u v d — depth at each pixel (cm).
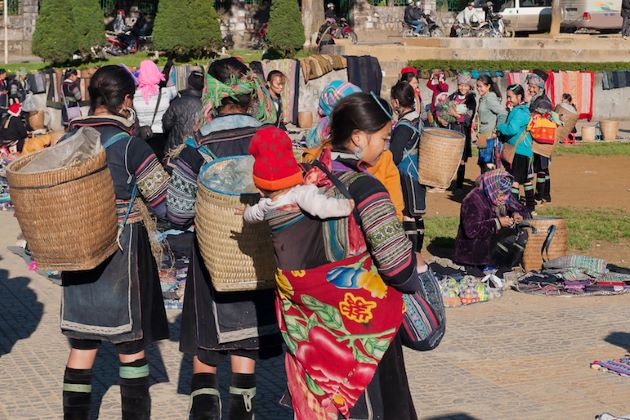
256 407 564
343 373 369
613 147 2158
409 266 362
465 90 1529
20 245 1021
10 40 3675
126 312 470
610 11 3466
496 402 577
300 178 368
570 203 1423
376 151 383
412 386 607
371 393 382
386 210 361
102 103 484
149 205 476
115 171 469
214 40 3212
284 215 364
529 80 1379
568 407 570
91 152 445
